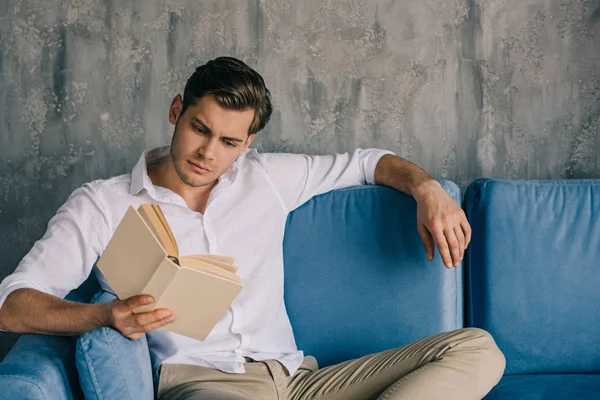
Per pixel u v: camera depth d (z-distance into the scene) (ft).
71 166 7.01
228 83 4.89
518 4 6.97
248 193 5.58
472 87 7.04
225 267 4.20
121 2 6.88
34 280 4.61
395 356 5.03
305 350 5.81
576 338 5.85
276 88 7.00
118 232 3.92
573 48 7.00
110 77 6.93
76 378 4.24
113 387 4.11
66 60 6.90
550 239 5.87
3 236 7.07
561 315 5.84
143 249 3.88
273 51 6.97
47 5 6.85
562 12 6.96
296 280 5.81
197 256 4.19
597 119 7.05
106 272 4.02
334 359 5.80
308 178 5.85
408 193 5.73
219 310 4.09
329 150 7.07
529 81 7.04
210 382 4.90
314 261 5.81
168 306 4.00
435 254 5.78
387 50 6.99
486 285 5.90
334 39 6.97
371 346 5.78
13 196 7.03
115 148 7.01
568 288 5.84
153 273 3.86
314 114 7.04
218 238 5.38
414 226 5.76
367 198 5.86
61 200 7.04
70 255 4.90
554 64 7.01
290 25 6.95
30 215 7.05
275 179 5.75
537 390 5.36
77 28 6.88
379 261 5.79
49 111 6.94
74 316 4.15
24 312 4.26
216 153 5.03
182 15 6.91
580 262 5.84
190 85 5.05
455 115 7.06
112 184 5.28
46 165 7.00
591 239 5.86
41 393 3.78
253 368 5.14
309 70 7.00
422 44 6.98
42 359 4.02
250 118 5.05
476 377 4.67
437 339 4.95
